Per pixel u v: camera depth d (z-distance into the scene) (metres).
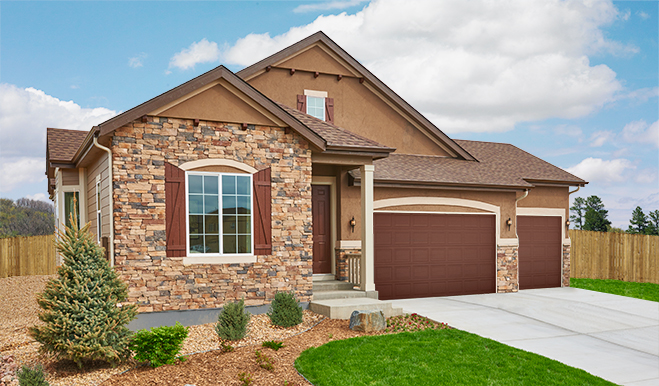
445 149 19.22
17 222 55.91
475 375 8.16
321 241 15.24
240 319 10.01
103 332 7.97
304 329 10.78
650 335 11.80
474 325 11.80
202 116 11.38
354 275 14.22
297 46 16.73
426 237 16.25
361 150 13.01
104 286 8.19
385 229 15.65
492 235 17.39
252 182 11.91
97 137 10.52
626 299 16.44
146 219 10.80
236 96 11.76
